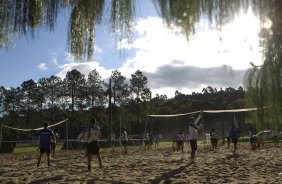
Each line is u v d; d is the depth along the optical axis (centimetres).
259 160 1777
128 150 3422
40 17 268
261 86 272
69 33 271
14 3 265
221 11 245
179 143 2805
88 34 271
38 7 267
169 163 1691
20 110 8788
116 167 1535
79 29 271
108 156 2394
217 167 1470
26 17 265
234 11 245
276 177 1136
